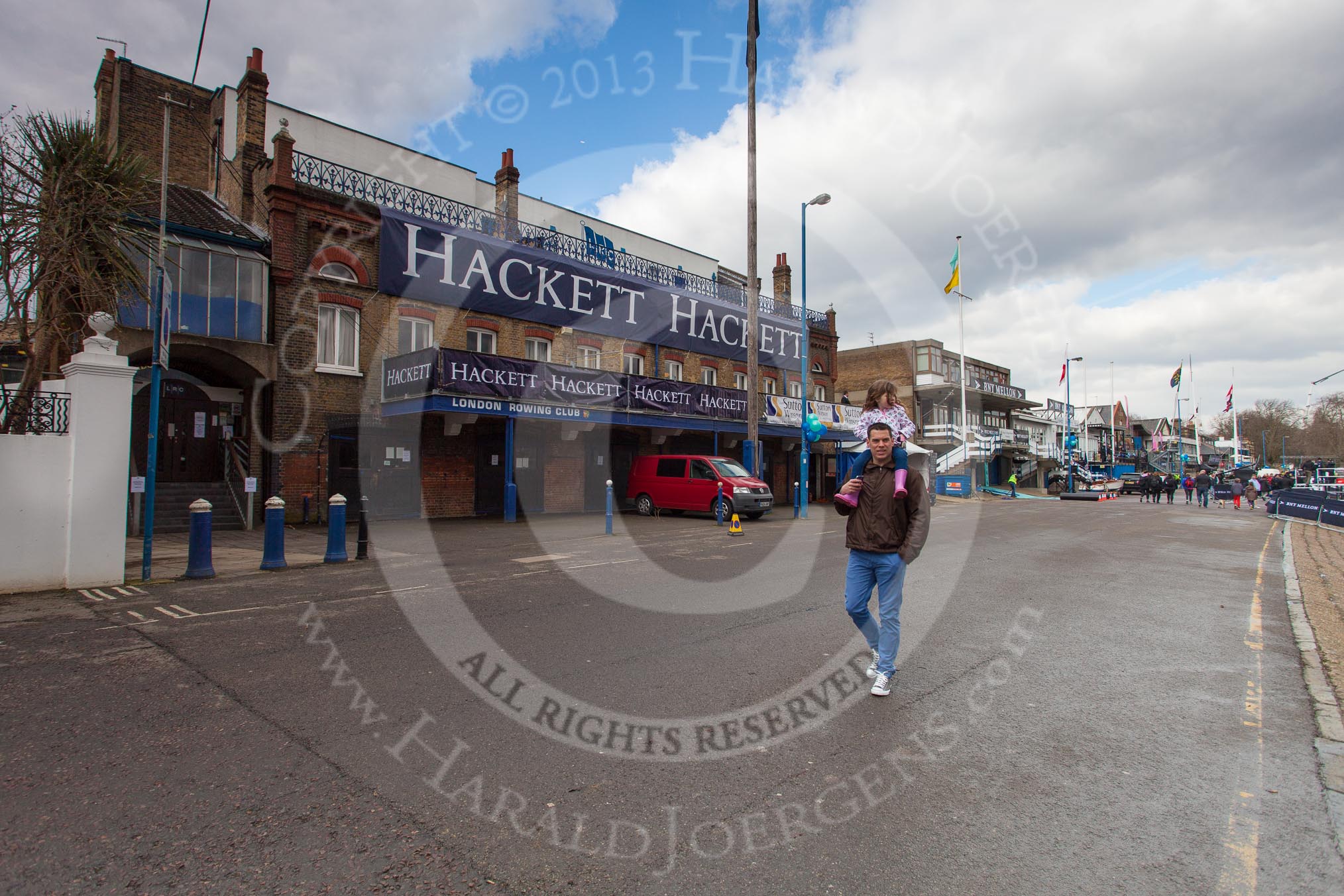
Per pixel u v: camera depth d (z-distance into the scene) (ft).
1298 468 263.29
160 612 21.17
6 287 27.89
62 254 27.45
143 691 13.93
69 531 24.90
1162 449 266.98
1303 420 301.84
